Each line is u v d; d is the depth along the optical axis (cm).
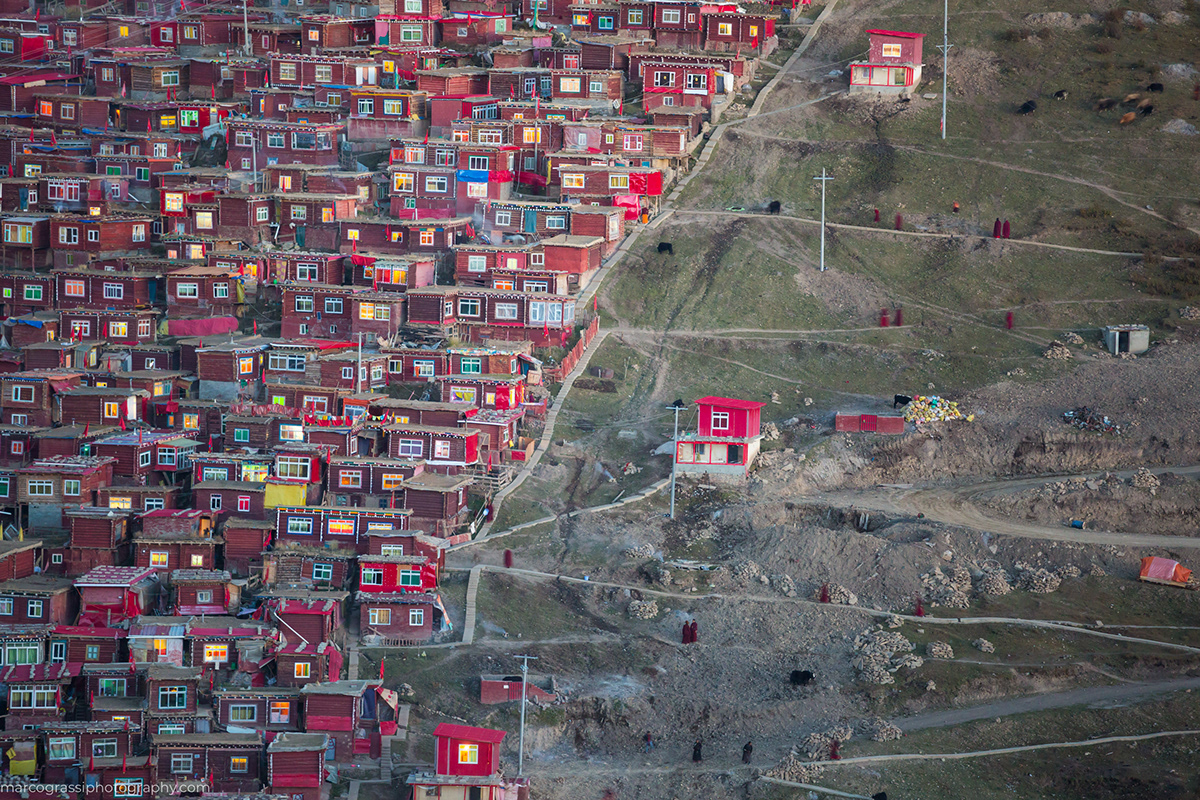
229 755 7794
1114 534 9694
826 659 8625
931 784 7631
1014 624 8838
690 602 9106
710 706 8294
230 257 12406
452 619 8962
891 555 9300
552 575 9412
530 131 13988
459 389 10906
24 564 9219
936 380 11219
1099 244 12481
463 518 9944
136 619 8556
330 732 7931
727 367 11569
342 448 10162
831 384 11331
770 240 12888
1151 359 11075
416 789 7494
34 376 10744
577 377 11512
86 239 12812
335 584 9169
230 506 9681
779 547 9469
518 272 12075
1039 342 11481
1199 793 7500
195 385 11225
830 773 7712
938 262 12450
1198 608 8962
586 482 10425
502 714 8212
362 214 13425
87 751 7812
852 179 13662
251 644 8306
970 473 10469
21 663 8312
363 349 11600
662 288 12444
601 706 8275
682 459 10375
